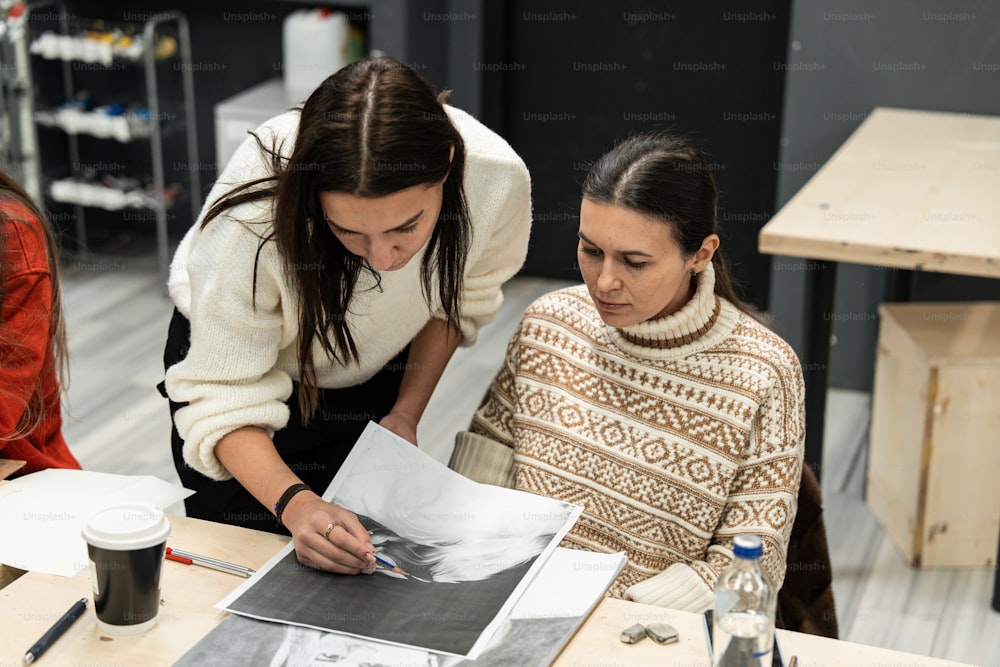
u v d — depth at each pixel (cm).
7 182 179
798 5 366
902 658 127
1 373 170
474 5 414
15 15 437
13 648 126
